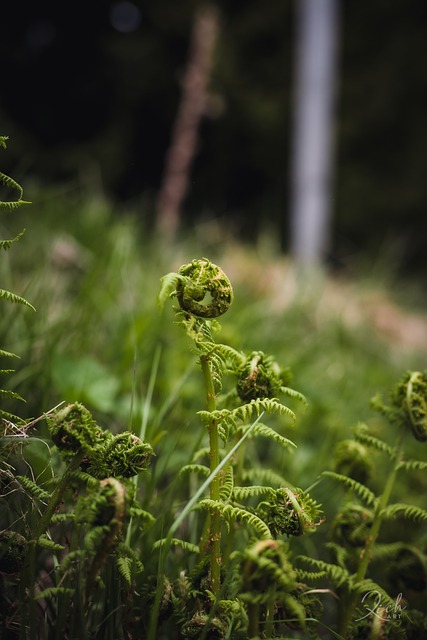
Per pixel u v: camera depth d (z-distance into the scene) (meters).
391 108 16.25
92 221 4.52
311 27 8.30
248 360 1.31
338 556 1.44
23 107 12.53
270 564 1.06
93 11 13.80
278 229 13.95
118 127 12.88
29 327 2.31
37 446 1.50
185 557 1.38
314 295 5.10
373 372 4.27
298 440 2.57
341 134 15.60
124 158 12.07
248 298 4.22
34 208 4.45
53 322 2.49
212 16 6.85
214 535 1.21
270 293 5.04
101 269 3.08
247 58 15.19
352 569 1.52
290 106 14.27
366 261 7.99
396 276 8.20
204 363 1.21
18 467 1.59
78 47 13.52
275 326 3.95
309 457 2.36
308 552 1.83
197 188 11.42
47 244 3.55
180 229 6.34
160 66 13.62
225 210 13.43
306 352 3.74
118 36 13.81
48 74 13.16
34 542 1.18
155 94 13.54
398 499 2.32
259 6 15.04
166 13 13.62
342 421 2.72
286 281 5.39
